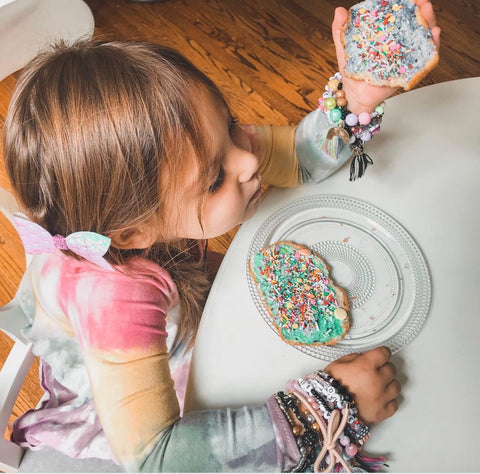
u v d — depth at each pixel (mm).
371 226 768
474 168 796
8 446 797
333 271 743
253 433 602
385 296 722
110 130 525
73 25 902
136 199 563
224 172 627
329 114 694
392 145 819
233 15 1912
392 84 647
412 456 617
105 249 583
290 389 635
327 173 799
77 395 851
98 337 636
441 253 740
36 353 819
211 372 676
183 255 838
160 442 605
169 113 543
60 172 545
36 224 595
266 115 1729
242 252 762
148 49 583
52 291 714
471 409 640
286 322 694
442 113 844
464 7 1871
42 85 537
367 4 668
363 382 625
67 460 819
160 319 680
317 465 599
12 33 778
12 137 558
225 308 714
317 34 1869
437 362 669
